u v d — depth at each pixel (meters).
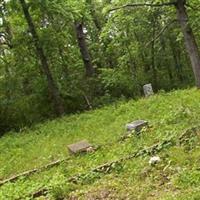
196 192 9.35
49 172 15.02
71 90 30.45
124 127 18.72
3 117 27.98
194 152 12.23
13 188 13.95
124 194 10.77
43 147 19.47
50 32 27.59
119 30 32.00
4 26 28.30
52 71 31.00
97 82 31.55
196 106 17.77
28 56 28.45
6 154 19.92
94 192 11.38
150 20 31.81
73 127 22.25
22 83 29.28
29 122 27.83
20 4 27.17
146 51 34.91
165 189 10.37
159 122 17.00
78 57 34.22
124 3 23.89
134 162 12.95
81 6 31.25
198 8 23.88
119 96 33.06
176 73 38.19
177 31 32.03
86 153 15.95
